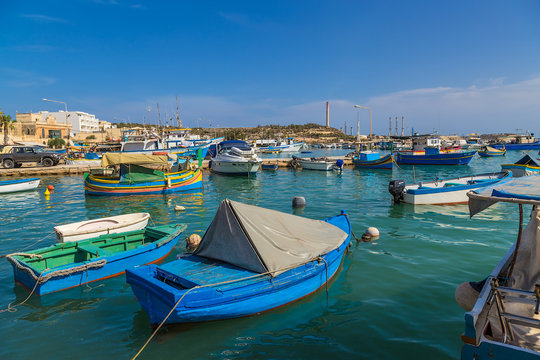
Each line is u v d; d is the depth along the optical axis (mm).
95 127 141125
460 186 18453
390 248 11711
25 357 6223
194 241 11820
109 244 10758
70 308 7961
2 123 69938
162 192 25000
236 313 7266
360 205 19422
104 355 6273
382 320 7242
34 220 16969
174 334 6922
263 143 99250
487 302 5312
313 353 6223
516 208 17484
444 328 6875
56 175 37844
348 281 9180
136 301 8305
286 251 8242
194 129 153875
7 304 8156
